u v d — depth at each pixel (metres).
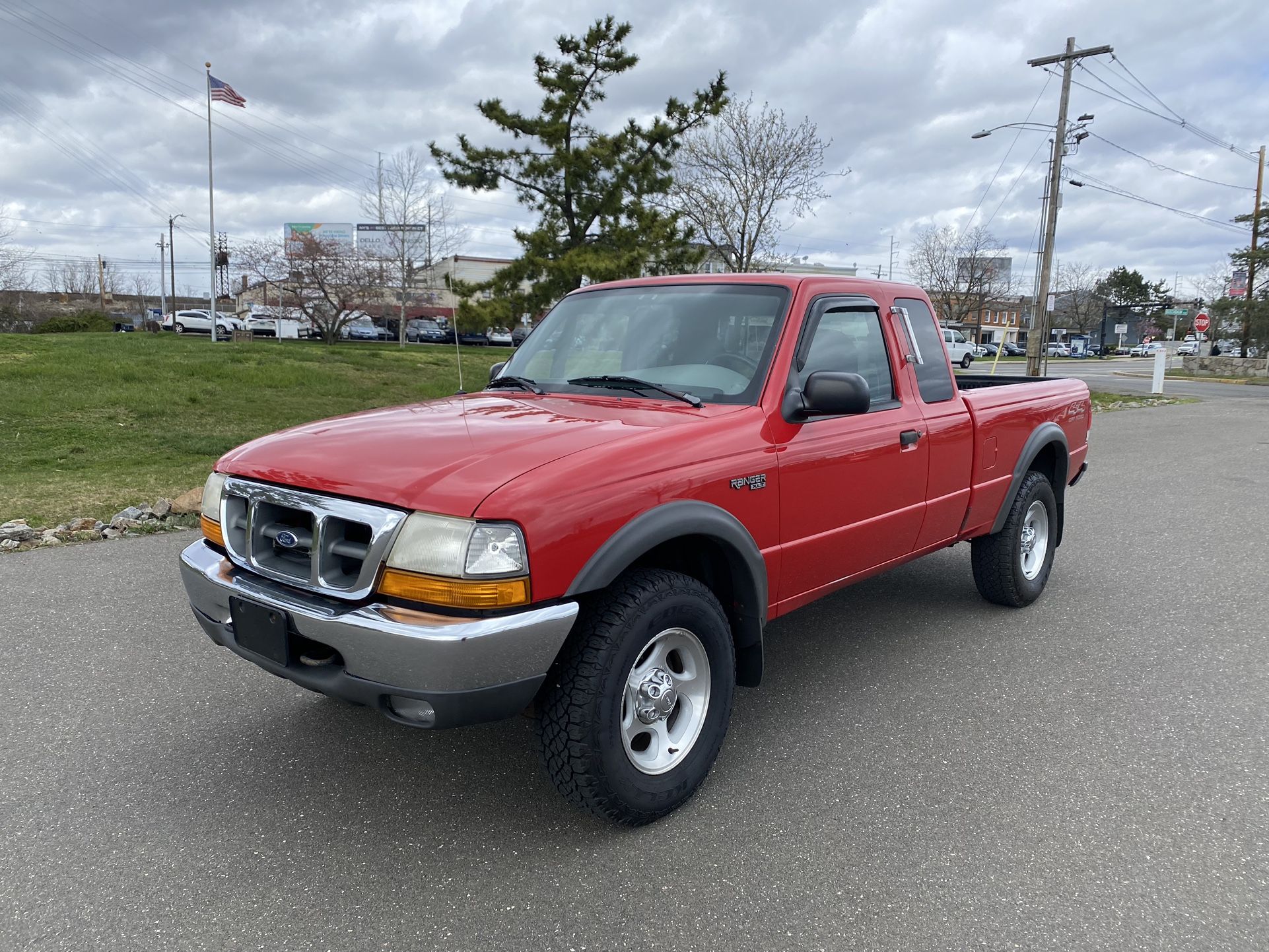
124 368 15.73
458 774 3.28
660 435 2.96
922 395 4.23
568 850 2.79
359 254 41.03
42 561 5.93
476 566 2.44
